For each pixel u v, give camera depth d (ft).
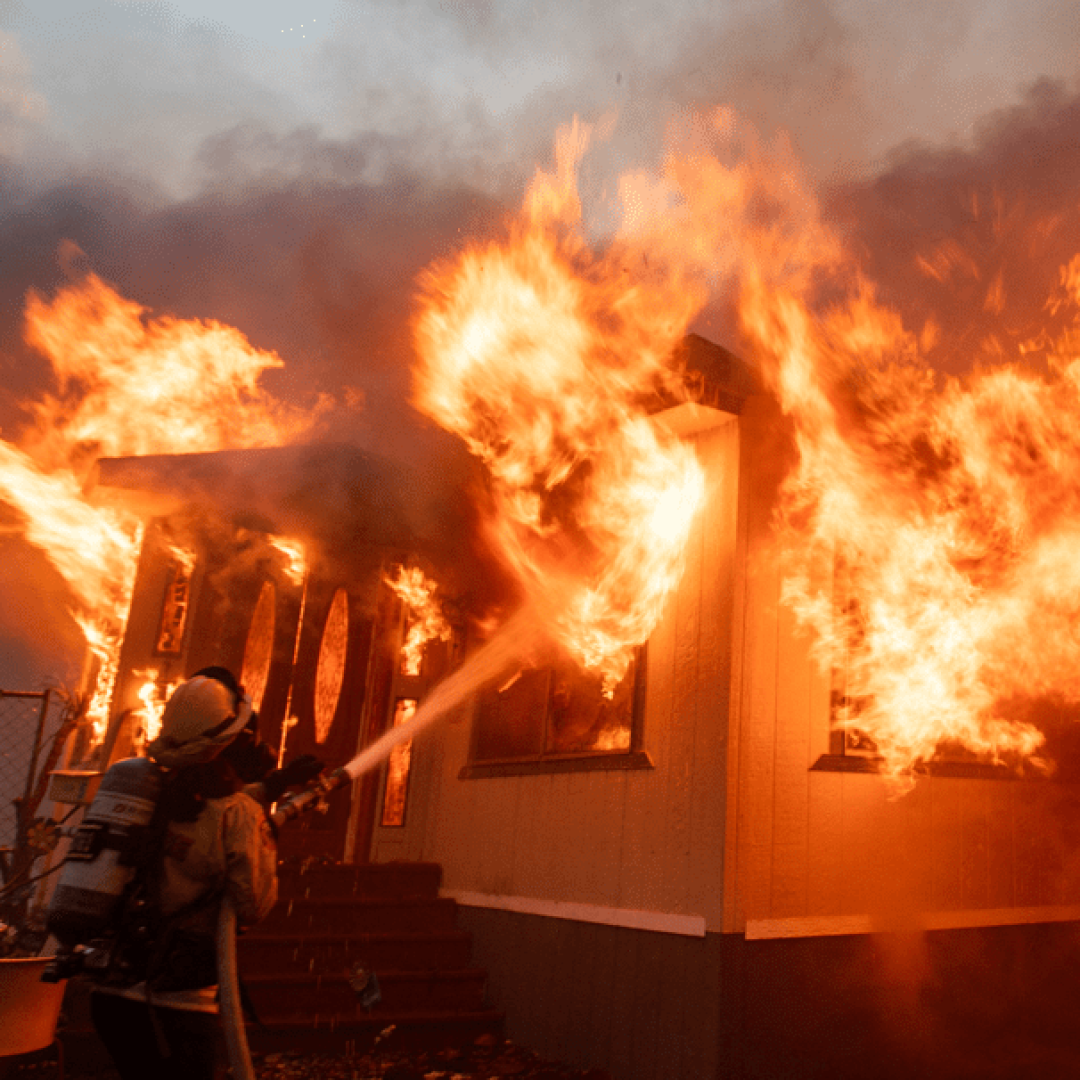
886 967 16.17
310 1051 16.30
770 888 15.02
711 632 15.83
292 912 18.33
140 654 21.13
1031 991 18.29
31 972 12.44
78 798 15.60
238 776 8.45
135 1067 7.42
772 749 15.56
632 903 16.08
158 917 7.45
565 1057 16.51
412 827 22.48
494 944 19.01
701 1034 14.11
